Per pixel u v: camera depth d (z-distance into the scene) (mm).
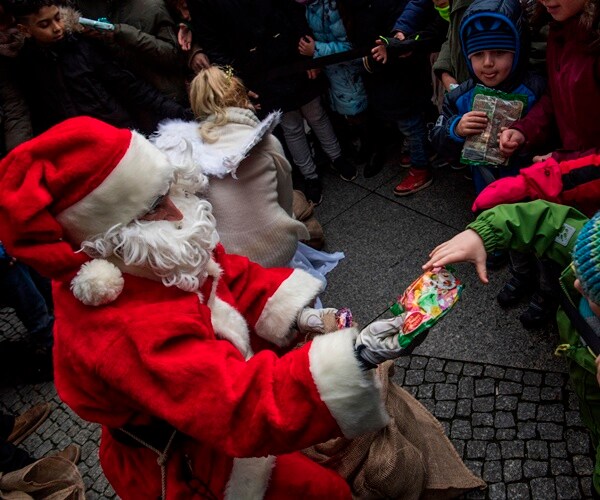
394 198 3822
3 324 3760
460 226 3443
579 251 1400
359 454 2031
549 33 2311
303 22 3572
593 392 1803
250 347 1920
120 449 1744
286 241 2611
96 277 1401
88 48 3375
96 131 1403
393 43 3350
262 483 1674
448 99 2814
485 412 2438
